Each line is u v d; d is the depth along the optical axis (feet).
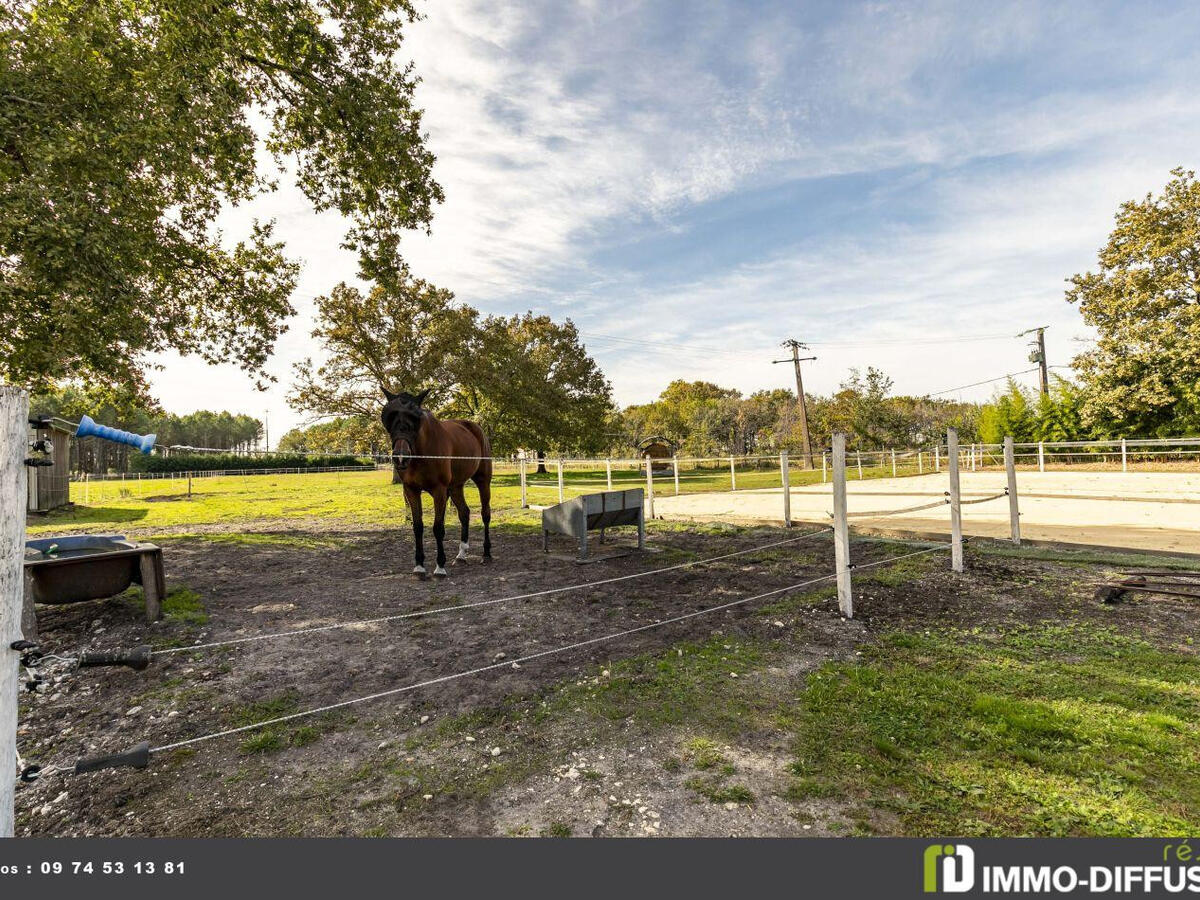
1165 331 66.95
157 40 23.57
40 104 19.80
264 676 11.10
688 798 6.92
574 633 13.26
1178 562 17.47
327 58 29.22
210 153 24.18
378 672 11.24
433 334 80.79
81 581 13.35
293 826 6.63
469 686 10.46
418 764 7.91
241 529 32.68
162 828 6.64
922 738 8.04
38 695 10.35
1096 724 8.24
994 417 86.99
